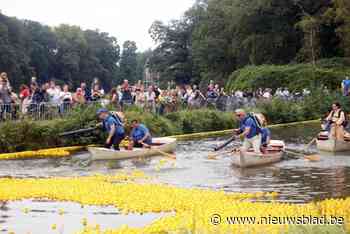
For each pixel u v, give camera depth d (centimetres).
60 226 1081
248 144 1970
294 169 1798
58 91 2711
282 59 6856
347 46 5934
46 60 11900
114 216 1152
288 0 6681
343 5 5822
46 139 2445
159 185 1482
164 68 10700
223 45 8088
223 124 3388
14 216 1162
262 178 1628
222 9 8000
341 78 5191
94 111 2594
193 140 2805
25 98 2547
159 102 3141
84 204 1263
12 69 9556
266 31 7000
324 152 2250
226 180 1598
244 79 5625
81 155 2241
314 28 6162
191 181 1587
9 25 10319
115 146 2155
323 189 1437
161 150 2253
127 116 2673
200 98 3584
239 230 939
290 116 3953
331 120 2319
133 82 15738
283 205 1196
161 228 1005
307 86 5106
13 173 1772
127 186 1457
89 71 13212
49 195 1354
